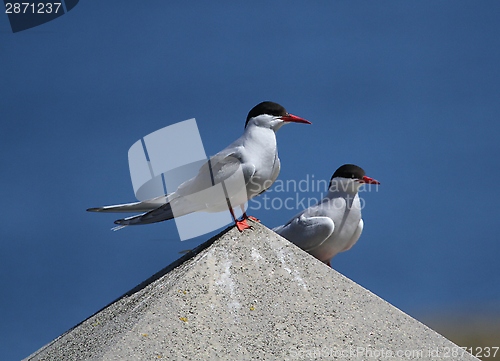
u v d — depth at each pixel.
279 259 9.94
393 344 9.10
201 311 9.07
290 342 8.88
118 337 8.77
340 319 9.30
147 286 10.34
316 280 9.79
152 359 8.45
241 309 9.21
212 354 8.59
